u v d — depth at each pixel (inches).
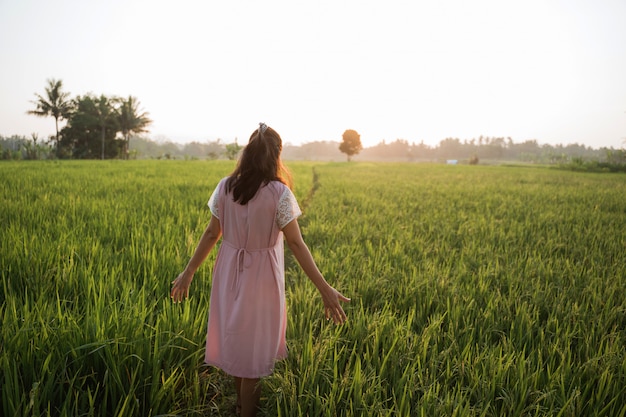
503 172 1594.5
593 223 353.7
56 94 2443.4
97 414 88.6
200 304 127.9
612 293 156.0
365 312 139.9
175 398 94.0
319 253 213.2
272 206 83.6
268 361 89.0
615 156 2677.2
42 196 362.6
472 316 136.1
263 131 85.4
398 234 275.0
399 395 92.7
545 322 139.3
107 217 273.1
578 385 98.1
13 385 84.7
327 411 84.5
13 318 107.5
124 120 2684.5
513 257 224.7
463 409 85.3
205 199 386.6
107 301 129.4
